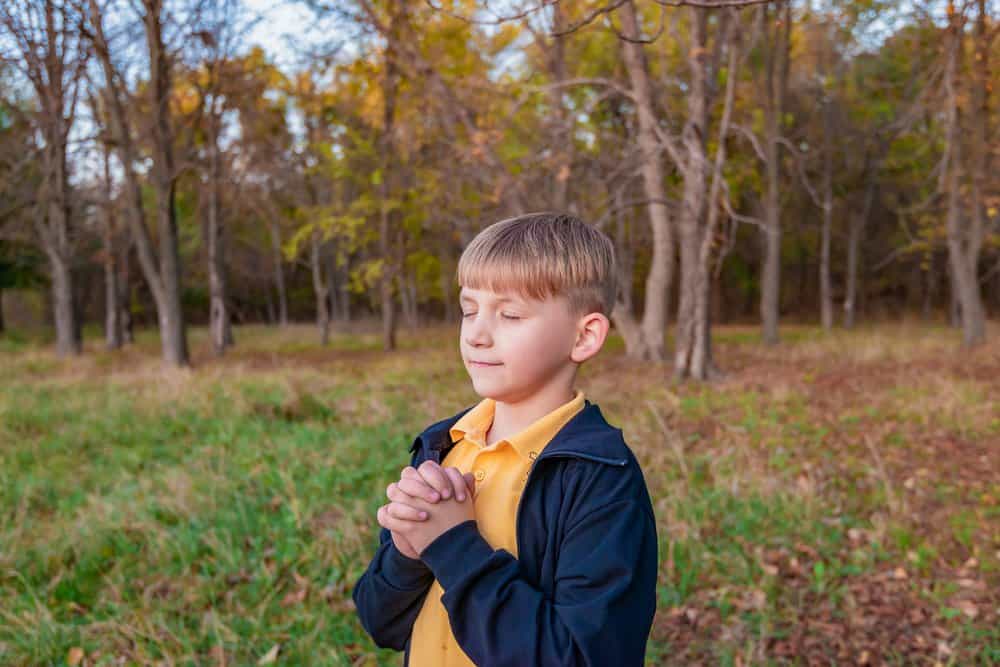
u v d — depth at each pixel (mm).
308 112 17812
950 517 4586
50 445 6488
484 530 995
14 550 4020
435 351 15633
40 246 18094
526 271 978
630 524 948
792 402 8164
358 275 17984
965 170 12398
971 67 8258
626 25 9922
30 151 15992
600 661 855
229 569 3832
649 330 12977
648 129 10867
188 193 23484
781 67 17641
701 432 6840
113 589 3619
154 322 36219
